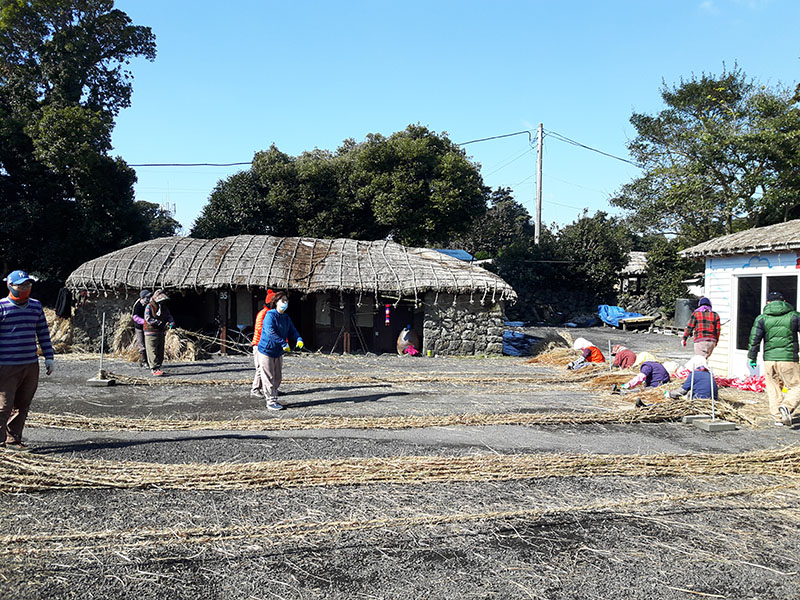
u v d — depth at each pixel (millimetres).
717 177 22078
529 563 3812
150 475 5008
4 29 22500
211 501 4633
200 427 6934
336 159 28578
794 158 20156
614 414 7945
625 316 29219
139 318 11844
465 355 16531
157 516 4324
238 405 8336
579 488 5184
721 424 7398
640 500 4910
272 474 5121
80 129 21172
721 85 24172
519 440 6695
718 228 25344
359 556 3838
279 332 8039
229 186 26875
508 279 31906
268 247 17328
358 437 6602
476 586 3516
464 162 26812
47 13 23203
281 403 8508
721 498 5051
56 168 21125
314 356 15500
